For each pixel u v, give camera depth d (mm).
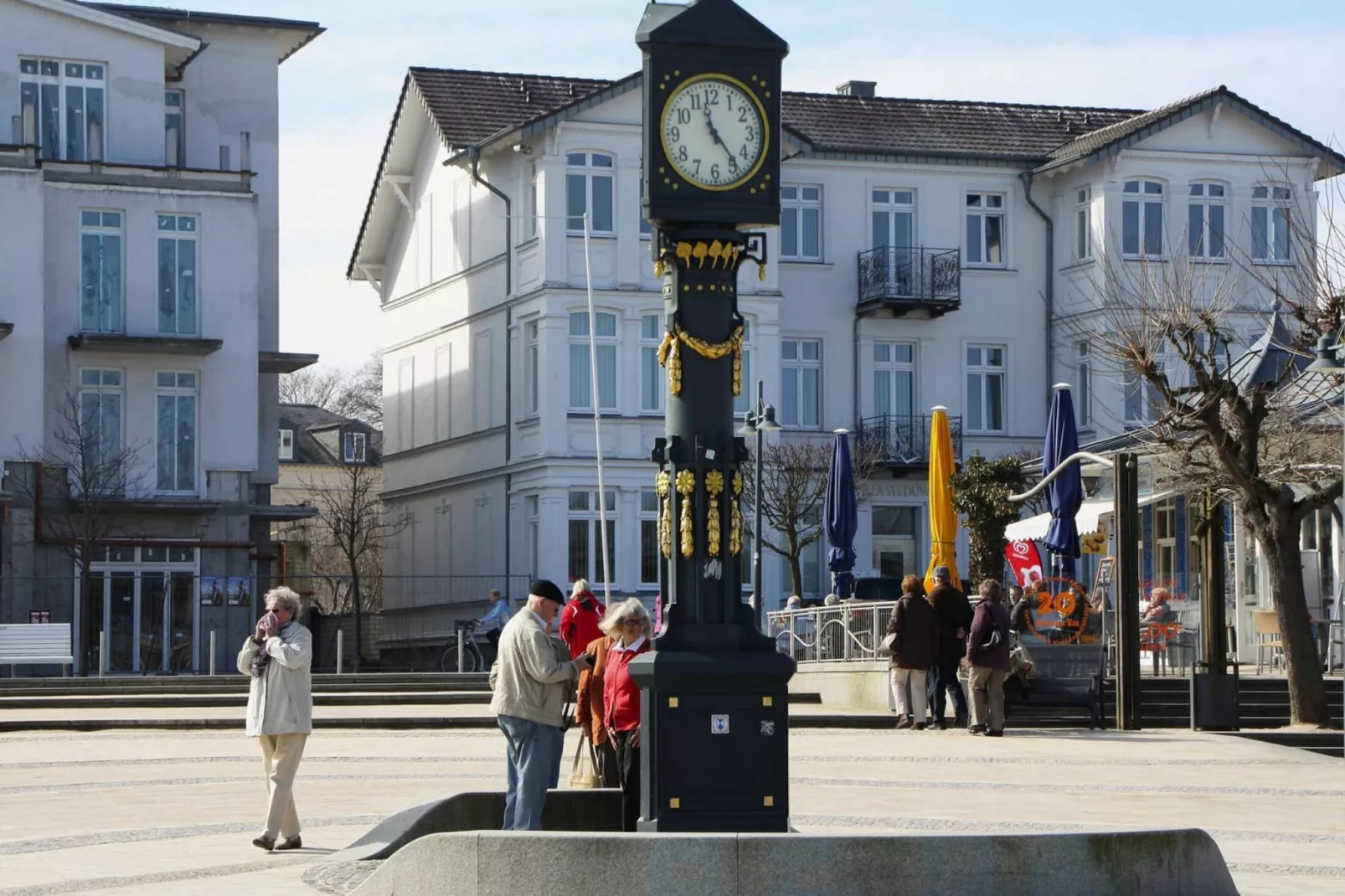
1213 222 51969
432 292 56094
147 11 51031
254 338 47125
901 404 53188
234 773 21422
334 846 15258
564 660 14180
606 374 49250
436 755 23328
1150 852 11656
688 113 12828
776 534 50406
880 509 52781
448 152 53781
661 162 12758
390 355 59406
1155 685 29531
